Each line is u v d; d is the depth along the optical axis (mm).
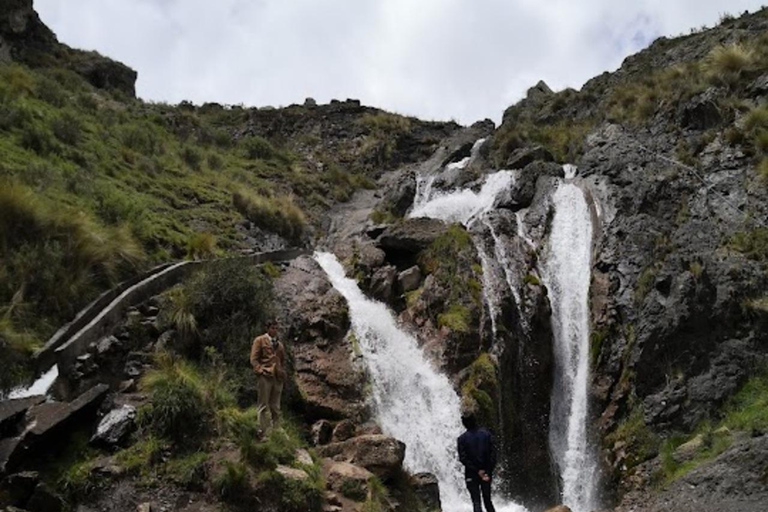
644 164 21641
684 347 15828
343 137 38938
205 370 13680
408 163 38125
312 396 14594
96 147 22500
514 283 18938
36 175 16984
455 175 27766
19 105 21547
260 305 15156
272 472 10742
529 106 33438
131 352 13453
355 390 15141
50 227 14734
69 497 10273
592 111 28750
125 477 10719
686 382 15445
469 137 35062
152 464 10984
